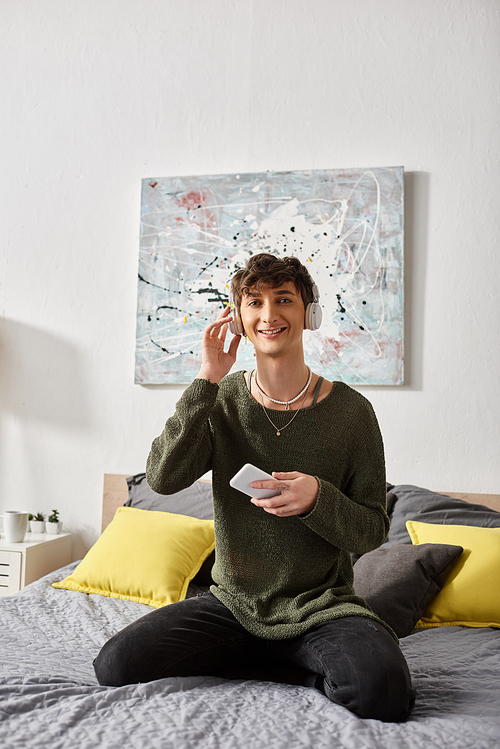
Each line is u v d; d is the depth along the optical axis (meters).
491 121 2.55
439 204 2.56
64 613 1.83
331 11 2.70
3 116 2.98
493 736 1.03
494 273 2.50
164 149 2.82
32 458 2.84
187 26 2.83
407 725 1.08
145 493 2.49
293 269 1.41
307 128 2.69
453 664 1.44
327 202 2.62
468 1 2.59
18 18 3.00
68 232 2.89
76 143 2.91
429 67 2.61
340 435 1.39
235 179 2.71
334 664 1.17
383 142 2.62
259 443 1.41
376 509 1.38
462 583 1.84
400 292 2.53
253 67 2.76
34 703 1.10
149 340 2.73
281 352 1.39
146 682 1.23
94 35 2.92
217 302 2.69
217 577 1.42
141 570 2.01
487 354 2.48
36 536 2.65
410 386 2.53
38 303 2.89
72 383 2.83
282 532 1.35
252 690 1.23
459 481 2.46
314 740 1.01
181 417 1.40
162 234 2.76
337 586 1.40
